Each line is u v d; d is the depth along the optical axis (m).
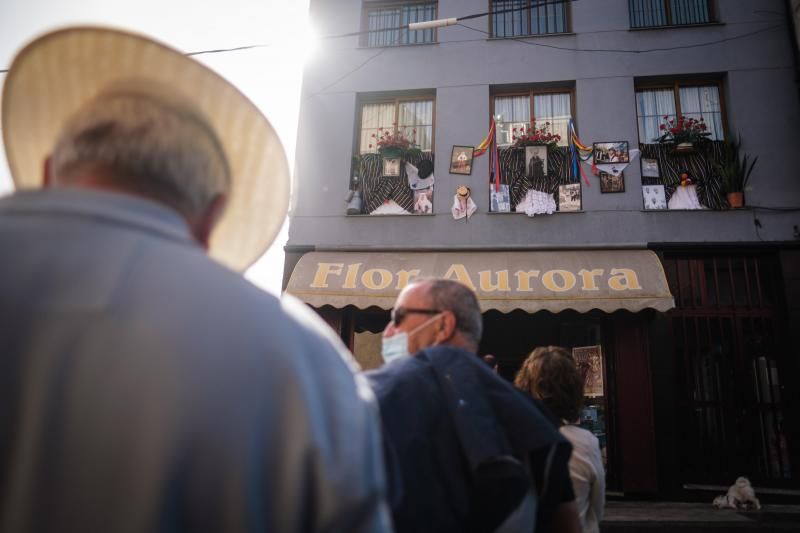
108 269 0.64
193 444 0.57
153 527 0.54
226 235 1.19
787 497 7.57
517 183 9.42
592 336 8.83
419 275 8.66
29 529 0.54
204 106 1.05
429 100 10.20
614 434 8.20
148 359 0.59
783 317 8.29
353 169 10.03
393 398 1.42
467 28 10.16
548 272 8.39
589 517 2.48
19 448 0.56
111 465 0.56
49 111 1.02
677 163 9.11
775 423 8.04
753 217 8.61
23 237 0.65
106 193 0.72
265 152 1.12
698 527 6.18
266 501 0.60
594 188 9.13
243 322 0.65
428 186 9.70
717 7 9.50
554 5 10.12
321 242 9.60
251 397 0.61
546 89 9.81
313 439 0.61
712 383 8.30
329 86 10.33
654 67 9.43
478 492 1.33
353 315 9.23
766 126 8.91
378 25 10.66
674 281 8.71
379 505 0.63
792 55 9.09
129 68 1.01
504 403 1.49
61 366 0.58
